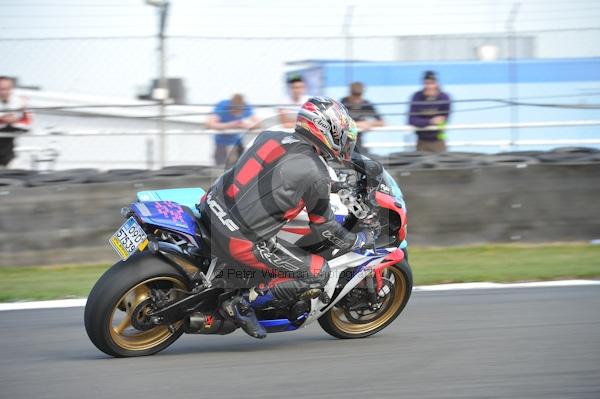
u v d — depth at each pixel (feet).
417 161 95.45
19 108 95.50
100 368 50.60
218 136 99.76
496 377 48.67
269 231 51.24
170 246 52.95
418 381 47.93
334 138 52.08
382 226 56.65
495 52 116.06
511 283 77.15
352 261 55.42
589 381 47.80
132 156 107.34
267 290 53.62
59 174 90.43
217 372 49.67
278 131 53.62
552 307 67.00
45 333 60.54
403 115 102.89
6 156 98.17
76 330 61.41
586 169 94.63
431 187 92.84
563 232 94.94
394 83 111.75
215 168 94.32
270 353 54.70
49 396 45.11
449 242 93.61
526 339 57.41
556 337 57.88
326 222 51.93
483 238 94.12
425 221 93.15
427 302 69.67
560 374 49.19
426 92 104.37
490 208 93.81
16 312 67.26
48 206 86.02
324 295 54.80
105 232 87.97
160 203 52.85
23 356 54.13
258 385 47.01
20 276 82.33
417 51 113.60
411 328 61.26
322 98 52.95
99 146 106.42
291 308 54.90
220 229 51.13
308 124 51.78
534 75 116.16
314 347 56.54
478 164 95.50
